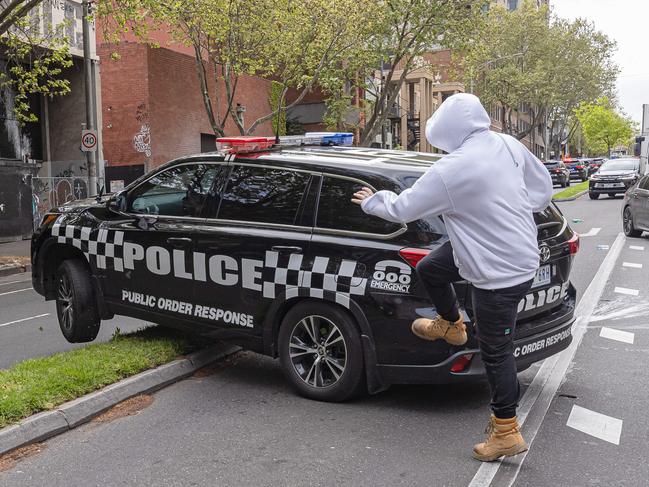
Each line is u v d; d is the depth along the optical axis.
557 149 79.88
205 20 20.09
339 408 5.04
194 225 5.73
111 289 6.32
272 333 5.31
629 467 4.02
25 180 20.06
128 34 28.20
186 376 5.79
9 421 4.41
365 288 4.80
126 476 3.93
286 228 5.25
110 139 26.70
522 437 4.42
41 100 23.52
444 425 4.69
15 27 16.23
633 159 32.81
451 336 4.33
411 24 24.47
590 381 5.70
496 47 49.31
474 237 3.72
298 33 21.62
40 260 6.94
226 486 3.79
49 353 6.96
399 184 4.88
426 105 48.75
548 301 5.25
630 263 12.27
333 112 27.78
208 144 30.25
